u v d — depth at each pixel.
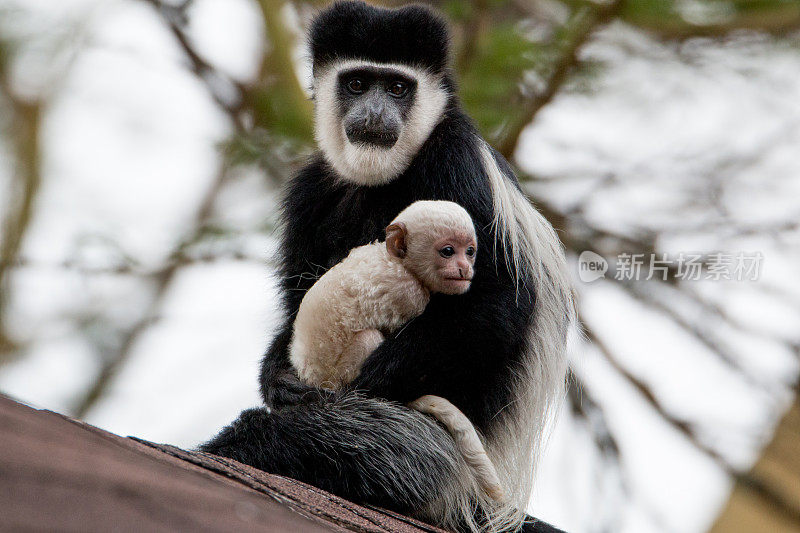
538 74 13.02
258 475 5.21
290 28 15.78
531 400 7.52
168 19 14.84
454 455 6.62
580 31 12.49
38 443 3.20
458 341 6.68
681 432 13.65
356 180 7.82
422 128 7.83
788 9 13.15
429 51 8.12
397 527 5.23
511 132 12.81
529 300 7.25
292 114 13.70
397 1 13.48
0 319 15.12
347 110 8.05
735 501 14.77
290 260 8.25
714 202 13.52
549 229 8.44
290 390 6.71
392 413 6.48
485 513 7.18
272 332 8.16
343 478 6.32
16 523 2.49
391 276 6.37
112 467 3.29
